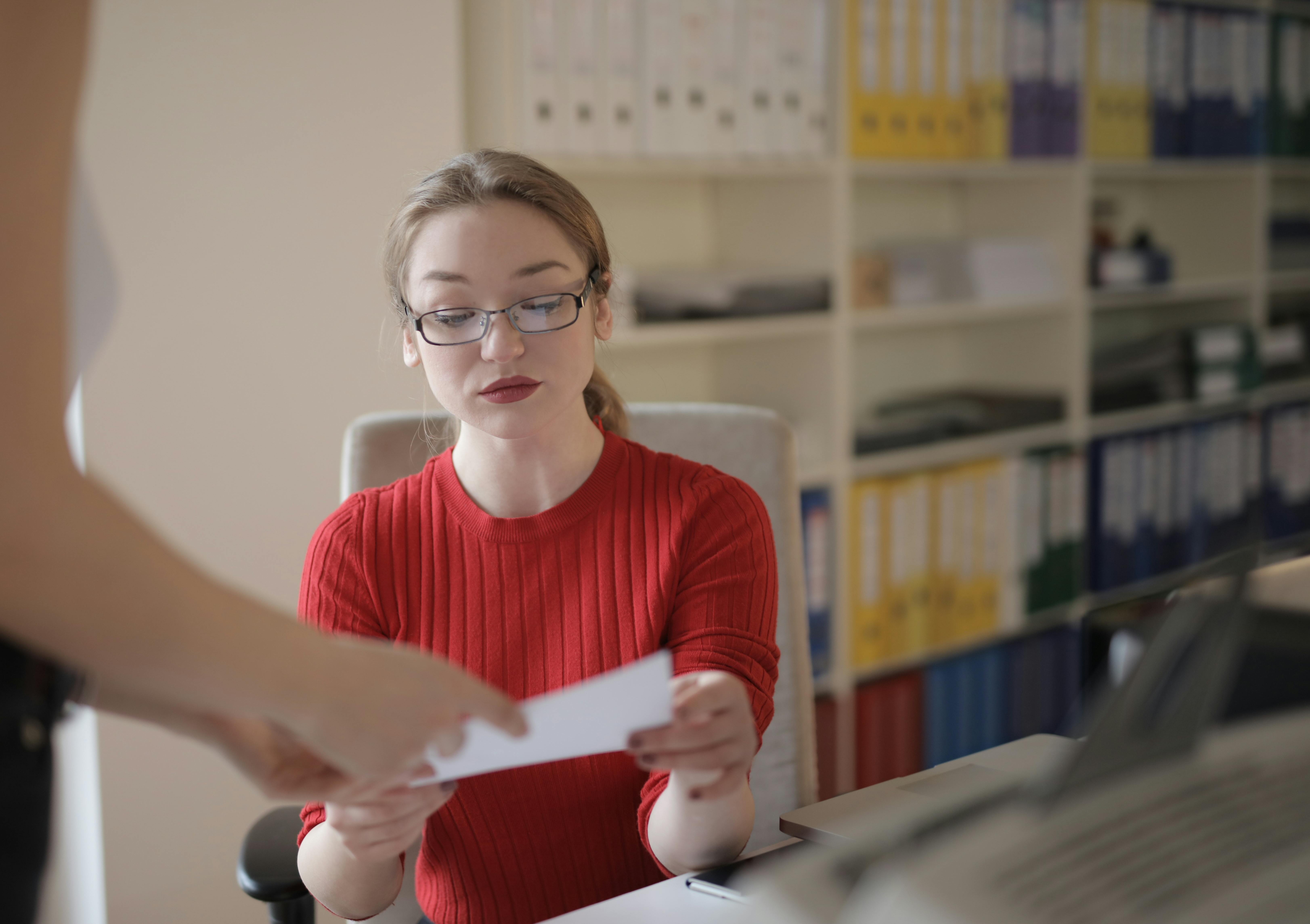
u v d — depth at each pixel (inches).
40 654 20.7
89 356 27.5
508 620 43.1
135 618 20.6
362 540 44.1
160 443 66.6
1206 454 120.0
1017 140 100.5
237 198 67.5
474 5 74.7
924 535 98.3
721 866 34.2
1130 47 107.4
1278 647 20.8
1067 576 109.5
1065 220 106.4
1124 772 18.9
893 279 97.0
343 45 69.9
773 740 51.5
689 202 97.3
